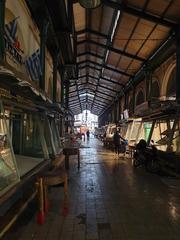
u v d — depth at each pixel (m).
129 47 17.34
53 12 10.45
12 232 4.52
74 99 47.03
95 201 6.48
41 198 5.02
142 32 14.55
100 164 13.46
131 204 6.26
